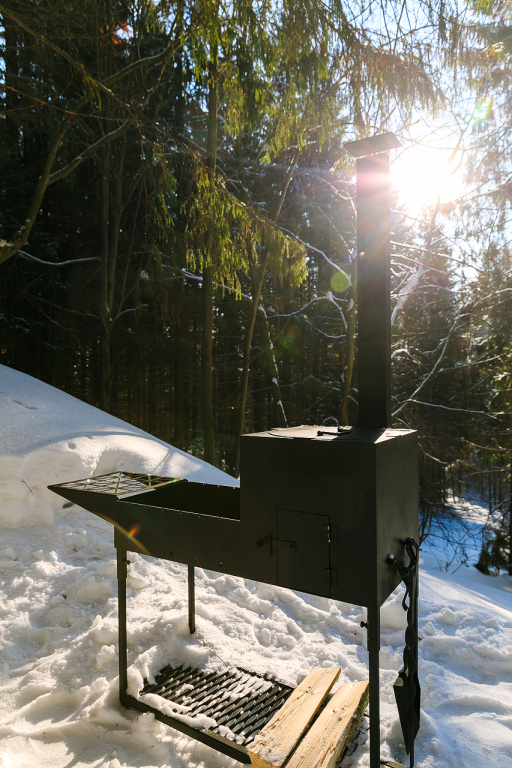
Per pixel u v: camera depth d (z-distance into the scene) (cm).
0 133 693
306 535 137
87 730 166
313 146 943
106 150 823
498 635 241
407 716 148
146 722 163
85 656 203
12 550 274
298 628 244
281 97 578
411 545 149
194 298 1118
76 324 1070
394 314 910
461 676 212
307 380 1159
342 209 1059
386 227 156
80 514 326
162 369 1216
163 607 244
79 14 501
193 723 159
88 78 422
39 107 655
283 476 141
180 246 675
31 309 1007
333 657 219
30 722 171
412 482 161
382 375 159
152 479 215
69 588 251
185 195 888
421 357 1074
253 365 1209
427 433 1038
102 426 402
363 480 127
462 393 1052
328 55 509
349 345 888
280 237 616
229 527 153
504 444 1037
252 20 450
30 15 452
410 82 518
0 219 872
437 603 276
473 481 1102
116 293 1061
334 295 1130
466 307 983
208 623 237
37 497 303
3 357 954
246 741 153
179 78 891
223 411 1216
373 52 499
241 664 205
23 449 305
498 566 947
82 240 1072
